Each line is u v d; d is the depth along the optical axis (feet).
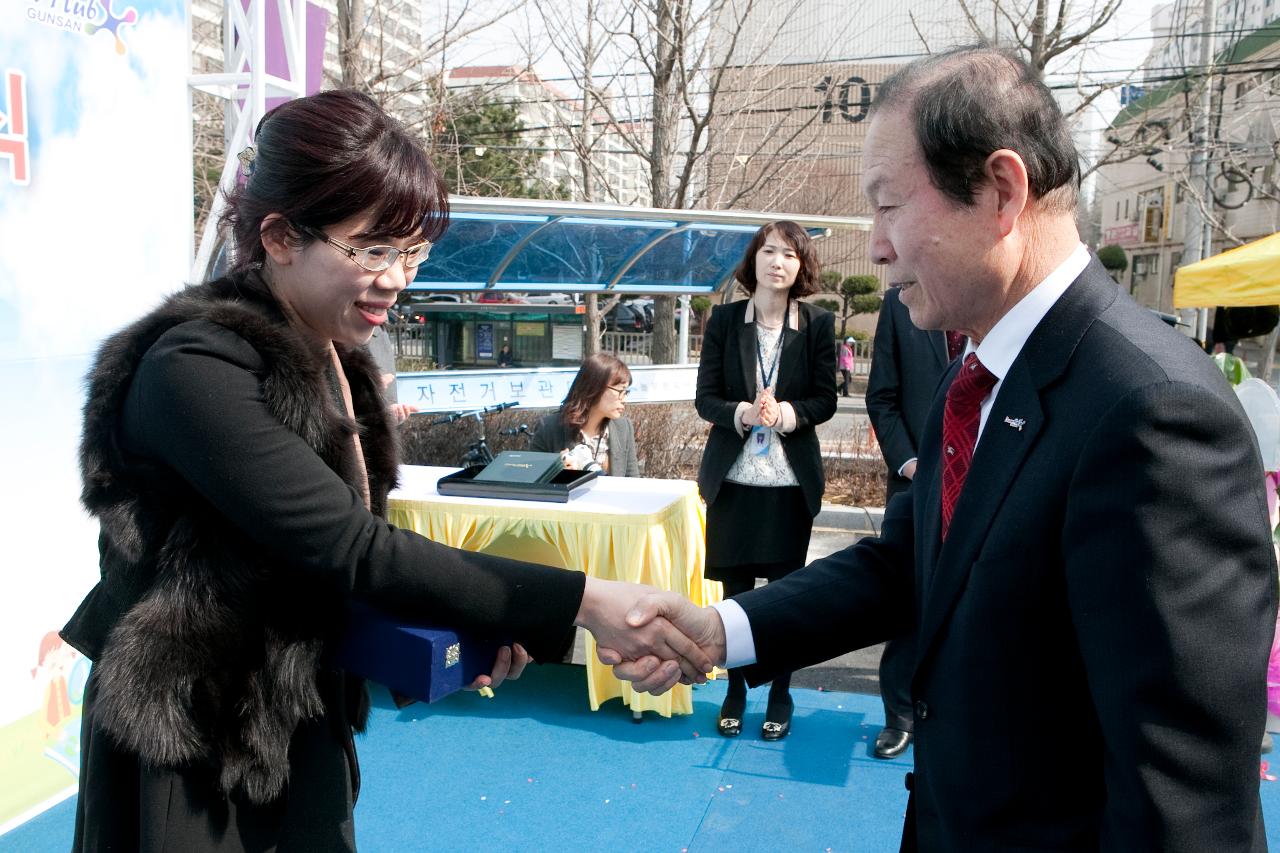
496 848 8.36
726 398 11.11
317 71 13.34
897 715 10.17
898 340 10.31
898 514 5.00
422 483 11.12
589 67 29.68
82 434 3.96
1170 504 2.92
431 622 4.14
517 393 20.65
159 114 9.45
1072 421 3.22
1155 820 2.84
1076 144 3.55
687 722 10.96
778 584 5.04
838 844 8.47
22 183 8.09
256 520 3.70
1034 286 3.51
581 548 9.71
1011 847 3.41
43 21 8.20
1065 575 3.19
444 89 28.86
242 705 3.79
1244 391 10.82
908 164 3.51
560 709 11.27
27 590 8.50
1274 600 3.03
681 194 28.25
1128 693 2.92
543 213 17.95
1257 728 2.91
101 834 3.89
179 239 9.77
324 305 4.10
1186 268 17.90
